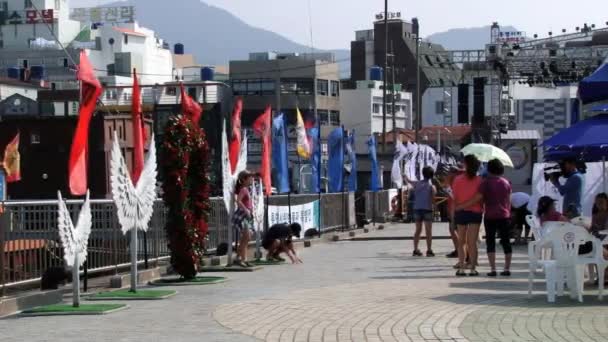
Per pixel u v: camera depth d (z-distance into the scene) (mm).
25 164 48406
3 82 111812
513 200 38406
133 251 21609
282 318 16766
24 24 154125
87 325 16328
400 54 153000
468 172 24984
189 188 24406
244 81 122938
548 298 18781
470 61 97000
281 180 37875
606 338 14164
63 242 18062
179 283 23828
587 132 19609
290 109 121562
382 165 91938
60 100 91375
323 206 45125
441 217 58750
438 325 15578
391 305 18297
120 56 140125
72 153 18391
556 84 80875
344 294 20453
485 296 19844
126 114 47000
